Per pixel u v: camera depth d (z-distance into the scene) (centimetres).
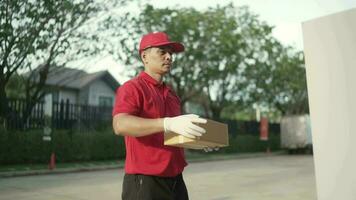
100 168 1603
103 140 1902
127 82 223
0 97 1533
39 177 1259
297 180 1127
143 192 215
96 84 3198
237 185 1013
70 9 1417
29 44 1415
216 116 2788
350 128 242
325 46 255
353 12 242
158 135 221
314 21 262
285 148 2897
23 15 1367
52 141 1667
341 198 245
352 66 241
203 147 228
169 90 245
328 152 252
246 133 2989
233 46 2252
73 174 1380
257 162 2000
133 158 221
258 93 2838
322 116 255
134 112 212
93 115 1989
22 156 1562
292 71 2883
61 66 1565
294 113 3189
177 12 2152
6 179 1195
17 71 1548
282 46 2828
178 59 2258
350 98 241
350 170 241
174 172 224
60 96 2895
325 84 254
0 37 1353
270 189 933
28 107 1647
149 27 2080
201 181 1109
